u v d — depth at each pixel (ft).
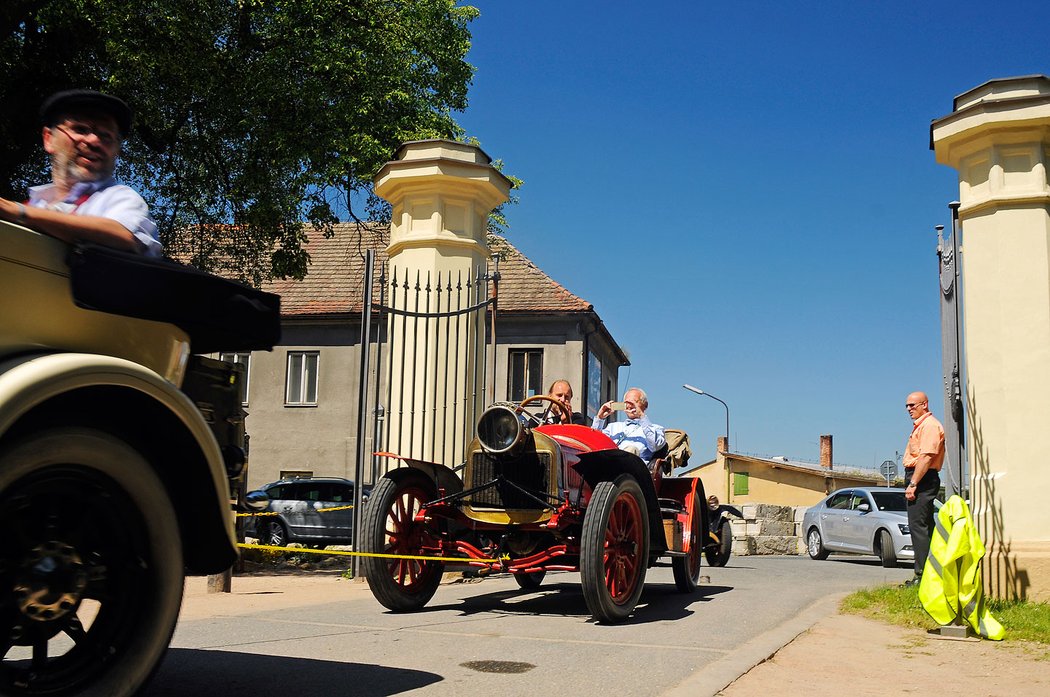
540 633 19.60
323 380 114.11
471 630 19.90
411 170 32.99
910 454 29.30
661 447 28.09
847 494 65.62
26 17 49.75
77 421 9.63
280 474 113.29
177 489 10.89
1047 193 25.29
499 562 22.91
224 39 58.08
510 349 110.01
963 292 26.45
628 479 22.20
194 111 58.23
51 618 9.40
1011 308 25.30
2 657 9.27
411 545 23.71
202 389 11.76
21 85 53.42
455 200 33.22
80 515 9.76
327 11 58.18
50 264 9.66
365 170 58.39
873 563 64.39
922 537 28.71
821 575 42.14
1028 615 22.31
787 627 21.13
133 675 10.01
